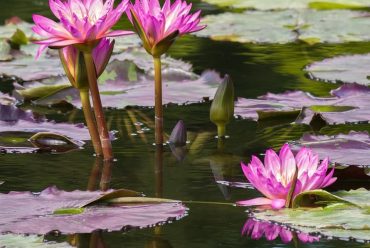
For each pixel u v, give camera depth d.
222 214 4.47
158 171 5.40
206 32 10.96
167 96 7.53
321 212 4.35
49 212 4.32
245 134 6.38
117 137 6.33
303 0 12.97
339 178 5.04
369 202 4.49
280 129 6.49
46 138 6.12
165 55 9.45
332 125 6.52
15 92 7.62
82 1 5.59
